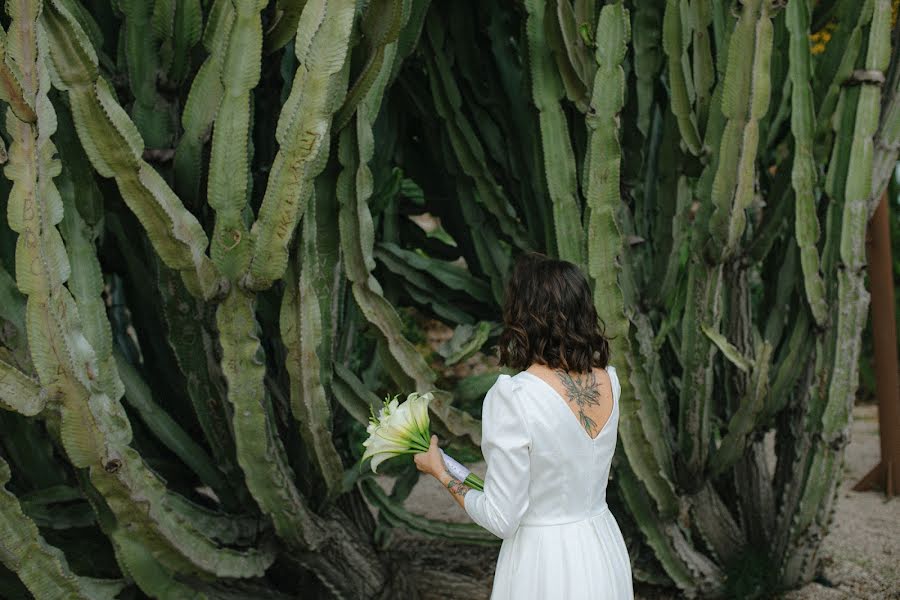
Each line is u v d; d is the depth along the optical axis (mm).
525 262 1995
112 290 3879
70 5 2436
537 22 2975
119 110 2184
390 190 3520
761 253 3508
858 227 3375
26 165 2096
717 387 3854
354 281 2756
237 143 2350
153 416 2938
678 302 3482
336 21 2209
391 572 3342
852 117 3324
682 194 3332
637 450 3250
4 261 2568
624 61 3291
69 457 2279
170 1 2482
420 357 2887
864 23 3268
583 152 3264
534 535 1908
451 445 3053
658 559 3545
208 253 2693
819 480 3510
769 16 2924
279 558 3230
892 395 4770
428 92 3516
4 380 2105
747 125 3027
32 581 2322
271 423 2855
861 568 3795
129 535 2504
